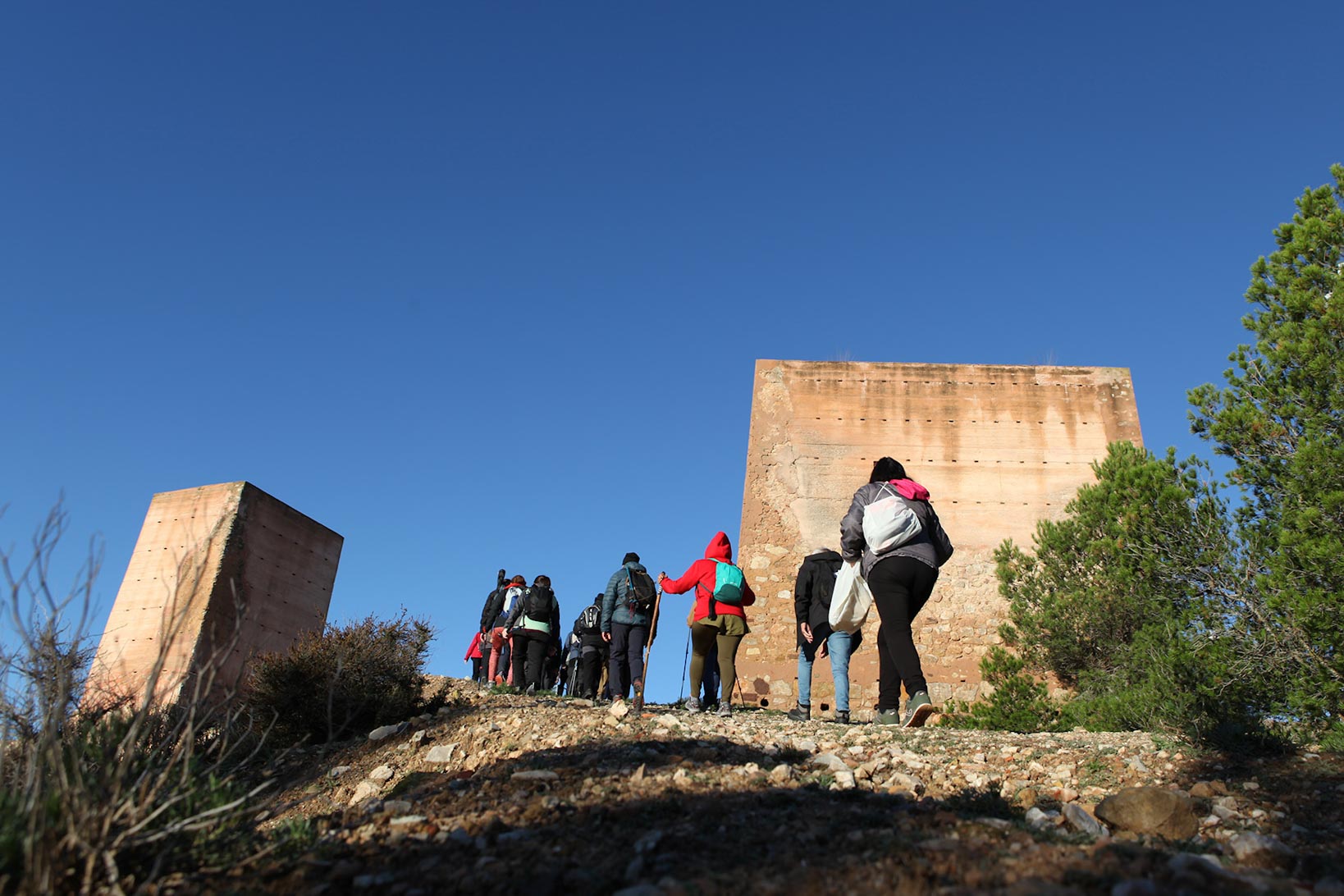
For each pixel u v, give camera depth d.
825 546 17.41
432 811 4.80
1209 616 10.60
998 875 3.30
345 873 3.79
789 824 4.21
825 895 3.24
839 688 8.49
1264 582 9.61
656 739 6.42
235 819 4.30
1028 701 14.01
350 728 8.92
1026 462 17.95
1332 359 10.20
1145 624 12.58
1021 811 4.93
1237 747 6.74
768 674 16.39
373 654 9.26
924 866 3.41
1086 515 15.21
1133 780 5.91
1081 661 14.48
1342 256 10.78
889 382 18.73
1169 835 4.42
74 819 3.46
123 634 19.44
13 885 3.27
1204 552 11.02
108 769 3.78
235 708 7.02
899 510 6.71
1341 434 10.20
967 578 17.05
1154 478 11.75
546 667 14.05
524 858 3.83
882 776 5.65
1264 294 11.18
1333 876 3.66
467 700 9.94
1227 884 3.22
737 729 7.25
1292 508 10.05
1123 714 8.90
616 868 3.67
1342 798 5.29
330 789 6.60
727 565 9.53
